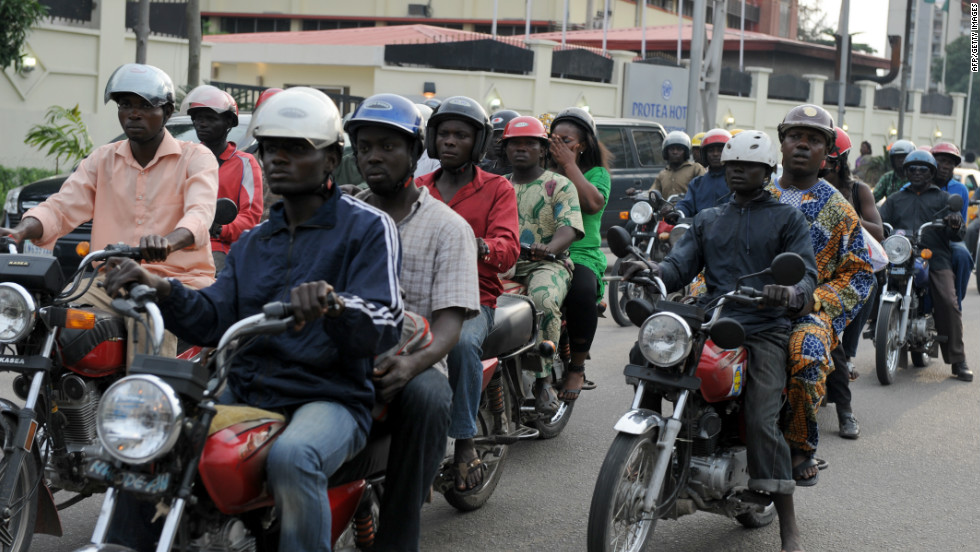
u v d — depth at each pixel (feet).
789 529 14.47
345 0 132.77
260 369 10.06
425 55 77.77
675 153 37.70
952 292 27.86
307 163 9.89
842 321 15.88
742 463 14.56
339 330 9.41
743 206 14.89
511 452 20.03
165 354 13.97
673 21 151.33
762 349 14.15
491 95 74.95
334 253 10.02
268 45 84.38
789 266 12.70
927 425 23.11
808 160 16.22
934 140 127.95
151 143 14.76
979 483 18.97
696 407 13.75
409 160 12.35
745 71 98.17
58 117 46.98
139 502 9.73
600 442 20.81
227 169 19.19
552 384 20.39
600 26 133.69
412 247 12.31
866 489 18.45
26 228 14.08
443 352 11.40
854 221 16.07
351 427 9.83
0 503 11.84
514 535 15.76
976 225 47.01
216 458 8.98
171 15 59.11
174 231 13.70
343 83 83.66
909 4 109.81
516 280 19.01
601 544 12.64
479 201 15.98
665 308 13.23
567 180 18.90
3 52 42.52
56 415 13.07
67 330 12.78
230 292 10.28
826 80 106.22
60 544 14.64
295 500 9.12
